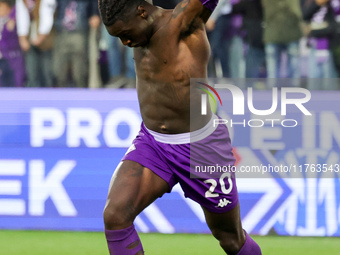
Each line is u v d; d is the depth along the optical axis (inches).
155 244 618.5
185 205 659.4
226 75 749.3
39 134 673.0
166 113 393.4
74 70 761.0
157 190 395.9
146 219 661.9
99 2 377.4
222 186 404.5
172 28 380.8
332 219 644.7
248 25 740.0
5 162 674.2
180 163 396.8
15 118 673.6
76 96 671.1
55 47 759.1
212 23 744.3
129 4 371.6
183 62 384.5
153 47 384.5
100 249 606.5
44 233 663.1
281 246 610.9
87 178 668.1
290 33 735.7
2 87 713.0
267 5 735.1
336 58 735.7
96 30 757.9
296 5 733.3
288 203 645.3
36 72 761.0
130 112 665.0
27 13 754.8
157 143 398.9
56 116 671.1
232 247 434.9
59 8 757.3
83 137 668.1
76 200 669.3
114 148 665.0
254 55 743.1
